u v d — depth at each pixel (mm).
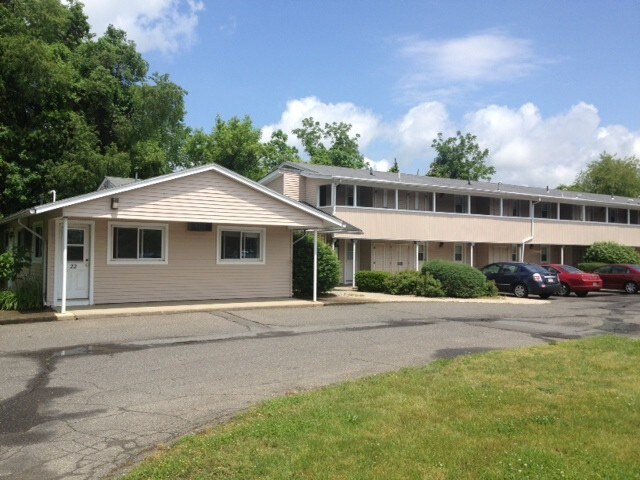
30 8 26062
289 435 5426
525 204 36125
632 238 39188
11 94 25047
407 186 29312
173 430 5914
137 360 9383
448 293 22328
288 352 10125
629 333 13031
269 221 17531
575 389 7141
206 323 13656
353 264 26703
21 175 25062
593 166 63156
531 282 23344
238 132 44688
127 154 29562
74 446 5473
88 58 30344
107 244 16328
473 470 4609
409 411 6176
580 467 4676
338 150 52031
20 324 13258
